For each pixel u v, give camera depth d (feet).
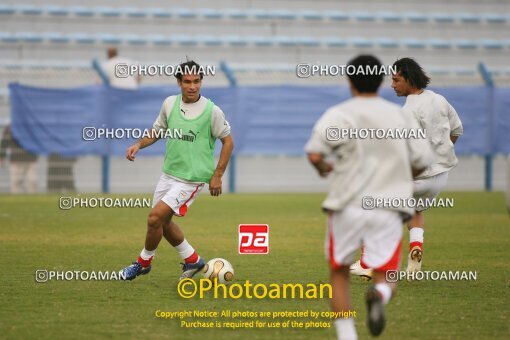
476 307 85.35
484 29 298.97
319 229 153.38
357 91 66.18
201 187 94.68
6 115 231.09
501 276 104.47
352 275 103.91
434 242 138.31
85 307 84.48
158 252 124.47
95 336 72.18
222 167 94.48
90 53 271.08
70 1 287.89
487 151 239.50
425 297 90.84
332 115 64.75
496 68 281.74
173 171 94.22
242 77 237.66
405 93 103.86
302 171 246.88
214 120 93.71
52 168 228.22
